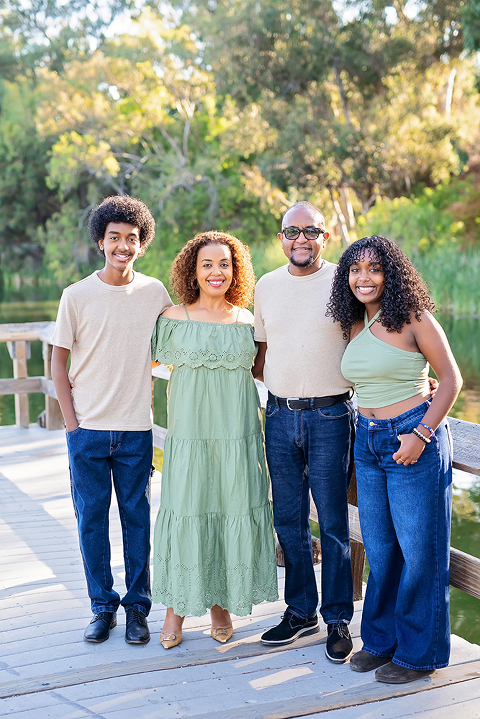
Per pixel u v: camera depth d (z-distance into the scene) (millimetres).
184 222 24359
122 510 2857
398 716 2297
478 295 15000
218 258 2711
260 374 2934
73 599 3123
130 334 2738
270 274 2744
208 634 2854
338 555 2695
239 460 2684
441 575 2475
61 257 27906
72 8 31875
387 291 2412
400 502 2453
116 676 2523
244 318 2818
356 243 2471
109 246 2684
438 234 19141
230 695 2416
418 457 2398
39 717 2289
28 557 3578
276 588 2799
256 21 19234
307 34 19141
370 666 2574
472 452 2592
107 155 24312
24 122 29031
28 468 5141
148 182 25203
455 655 2674
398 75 19719
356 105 21141
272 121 20125
